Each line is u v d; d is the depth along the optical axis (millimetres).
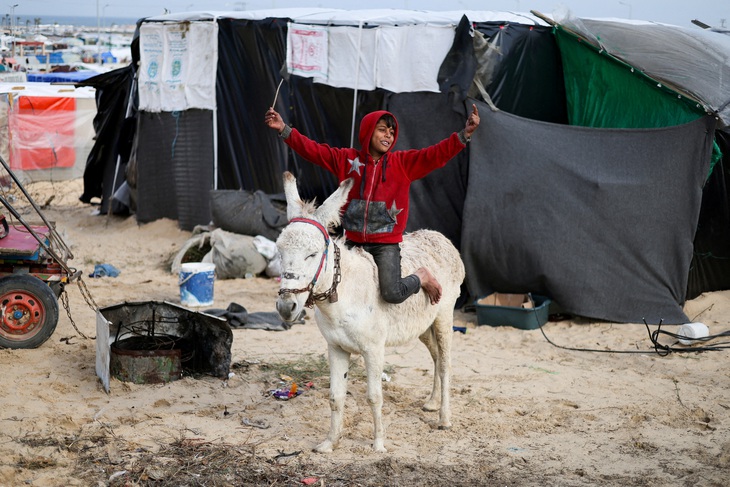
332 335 5637
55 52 46531
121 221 17047
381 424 5984
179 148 14938
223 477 5461
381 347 5770
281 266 5062
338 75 12258
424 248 6461
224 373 7543
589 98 11289
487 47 10703
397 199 5762
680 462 5918
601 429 6605
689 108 10141
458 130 10992
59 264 8367
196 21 14148
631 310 10086
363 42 11875
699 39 11648
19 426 6168
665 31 11766
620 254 10078
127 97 16547
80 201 19656
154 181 15742
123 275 12398
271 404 7027
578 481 5586
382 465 5723
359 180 5766
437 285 6008
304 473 5570
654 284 10125
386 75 11641
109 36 69625
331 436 5973
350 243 5934
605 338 9508
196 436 6207
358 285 5539
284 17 13047
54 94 21625
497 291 10711
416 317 6051
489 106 10594
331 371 5871
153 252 14141
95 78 16453
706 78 10406
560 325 10133
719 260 11109
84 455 5758
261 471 5578
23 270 8453
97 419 6453
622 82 10789
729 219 10828
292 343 9055
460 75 10758
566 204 10125
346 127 12508
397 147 11414
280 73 13031
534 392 7547
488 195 10336
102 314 7578
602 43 10914
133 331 7723
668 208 10047
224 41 13938
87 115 21984
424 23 11750
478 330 9891
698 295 11188
